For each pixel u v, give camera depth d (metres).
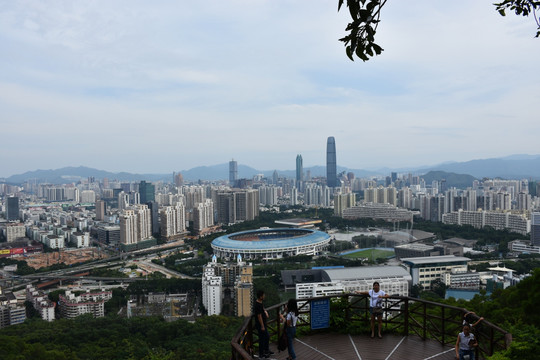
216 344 97.06
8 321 136.62
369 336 26.12
